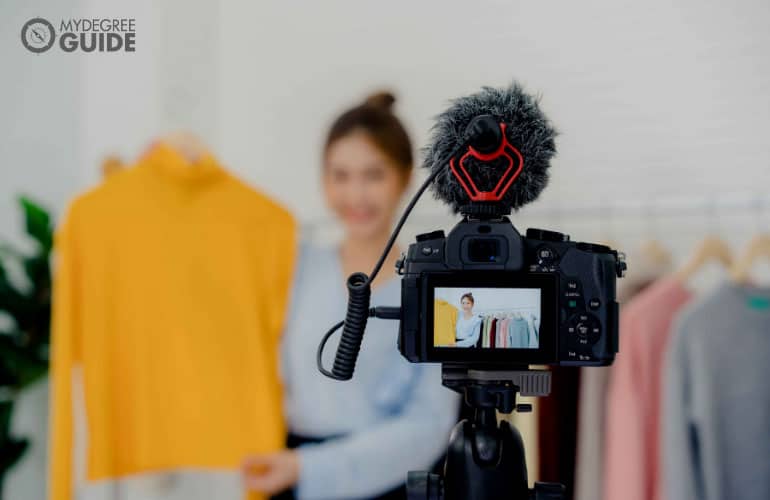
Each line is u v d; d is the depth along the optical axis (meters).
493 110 0.88
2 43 2.08
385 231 1.87
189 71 2.02
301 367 1.84
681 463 1.70
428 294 0.87
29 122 2.08
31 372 1.97
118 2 2.04
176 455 1.82
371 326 1.81
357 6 1.98
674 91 1.89
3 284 1.95
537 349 0.87
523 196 0.92
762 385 1.72
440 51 1.95
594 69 1.92
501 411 0.87
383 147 1.89
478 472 0.88
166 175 1.83
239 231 1.85
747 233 1.84
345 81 1.96
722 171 1.86
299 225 1.90
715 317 1.73
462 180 0.88
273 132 1.97
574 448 1.82
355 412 1.82
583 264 0.87
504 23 1.95
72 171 2.07
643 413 1.76
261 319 1.84
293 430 1.84
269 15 2.00
